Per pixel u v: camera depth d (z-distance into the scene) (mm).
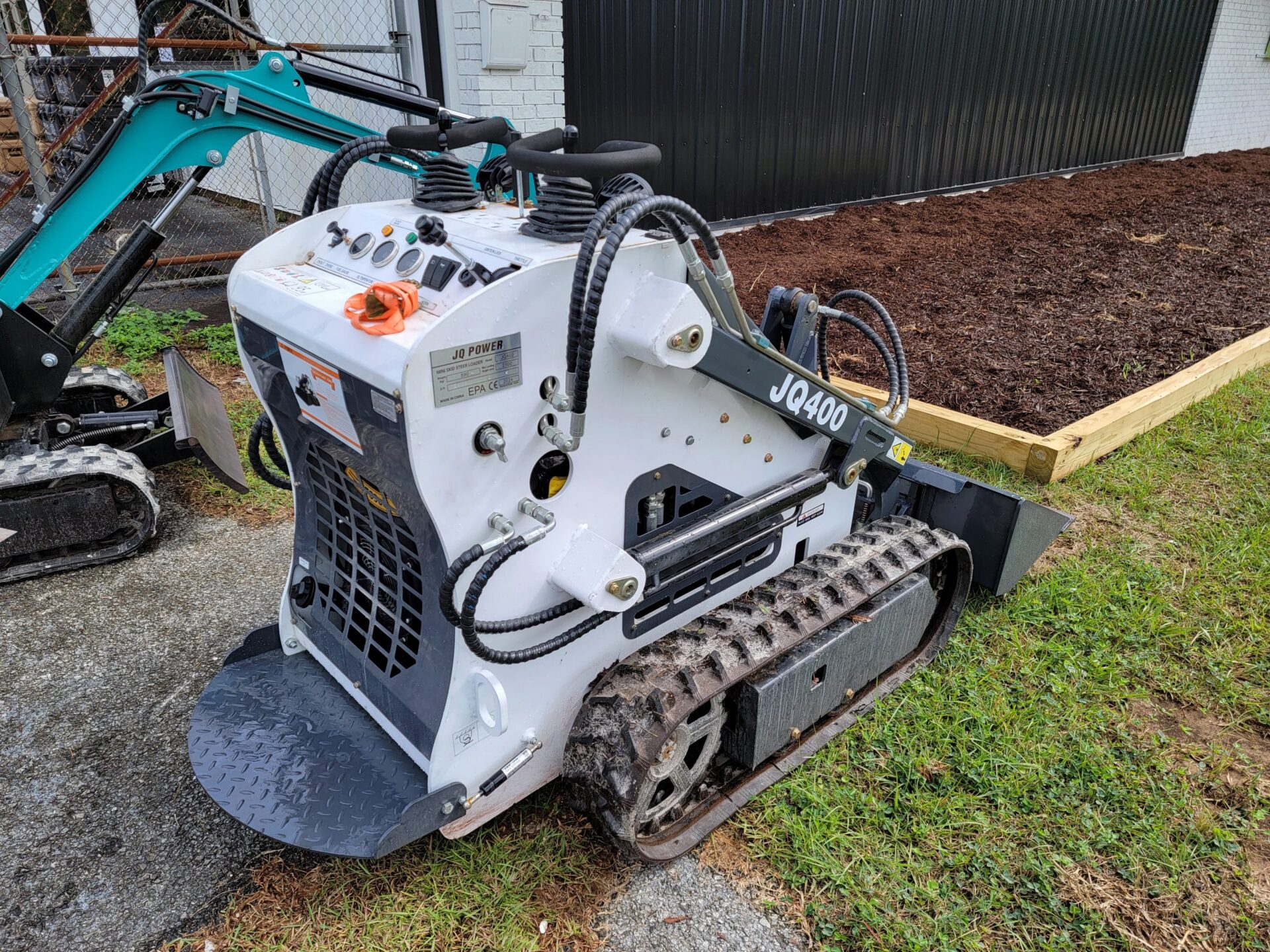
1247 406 5023
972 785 2562
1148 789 2553
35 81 8719
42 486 3566
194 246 7891
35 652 3141
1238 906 2221
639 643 2396
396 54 6801
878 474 3189
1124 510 3998
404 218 2268
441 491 1812
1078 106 13078
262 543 3889
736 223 9031
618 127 7539
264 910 2193
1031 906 2219
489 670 2039
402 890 2227
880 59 9688
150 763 2652
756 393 2266
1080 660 3047
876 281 7492
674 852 2250
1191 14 14422
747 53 8305
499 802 2246
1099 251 8617
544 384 1881
